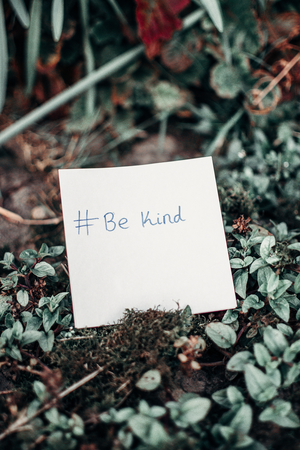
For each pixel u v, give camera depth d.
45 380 0.28
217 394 0.28
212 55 0.42
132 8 0.40
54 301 0.30
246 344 0.30
